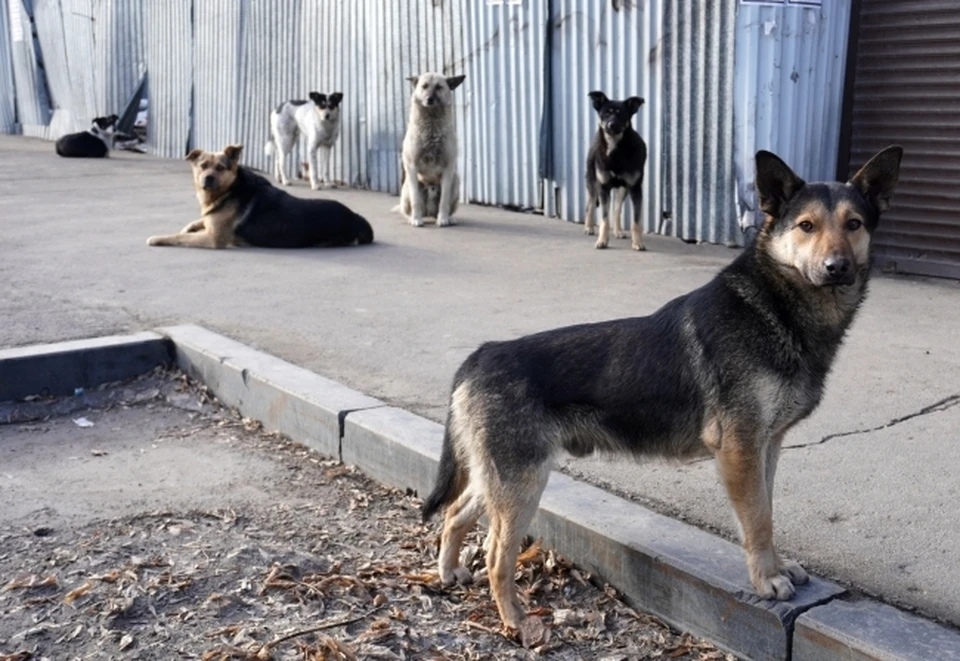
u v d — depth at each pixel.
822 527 4.07
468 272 9.16
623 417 3.71
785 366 3.50
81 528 4.55
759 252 3.64
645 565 3.86
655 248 10.19
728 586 3.56
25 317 7.54
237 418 6.23
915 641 3.17
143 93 22.33
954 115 8.67
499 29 12.43
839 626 3.28
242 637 3.57
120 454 5.64
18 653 3.49
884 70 9.17
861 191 3.69
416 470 4.96
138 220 12.48
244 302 8.09
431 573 4.18
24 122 27.97
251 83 18.19
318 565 4.15
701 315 3.64
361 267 9.45
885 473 4.59
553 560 4.21
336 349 6.75
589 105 11.44
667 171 10.62
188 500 4.94
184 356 6.79
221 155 10.46
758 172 3.69
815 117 9.55
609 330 3.82
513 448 3.69
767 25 9.30
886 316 7.44
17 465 5.46
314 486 5.18
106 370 6.69
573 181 11.89
